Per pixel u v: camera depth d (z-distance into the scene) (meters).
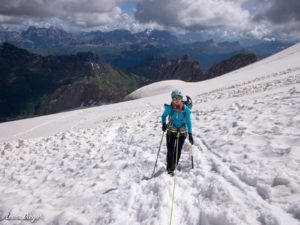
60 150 16.53
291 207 6.07
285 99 16.67
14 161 15.60
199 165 9.58
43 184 10.93
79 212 7.96
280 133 10.43
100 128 23.09
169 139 9.78
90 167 12.00
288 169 7.63
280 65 60.94
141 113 33.00
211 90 53.03
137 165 11.03
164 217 6.84
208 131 13.49
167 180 8.55
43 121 48.78
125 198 8.10
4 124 57.09
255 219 6.05
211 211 6.44
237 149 9.93
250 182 7.59
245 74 65.88
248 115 14.52
